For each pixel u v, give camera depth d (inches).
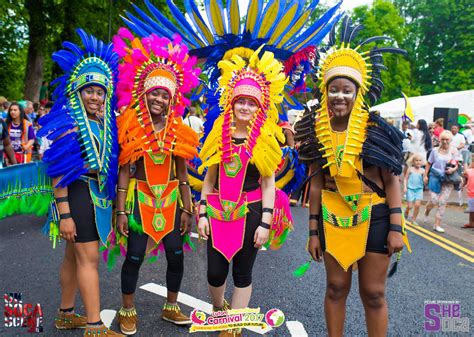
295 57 159.5
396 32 1178.6
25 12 549.3
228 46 152.9
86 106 118.1
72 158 114.5
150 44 128.0
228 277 180.1
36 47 604.4
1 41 701.3
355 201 104.0
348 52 102.7
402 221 103.5
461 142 431.8
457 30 1535.4
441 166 291.0
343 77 101.5
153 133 127.3
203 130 152.9
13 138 297.6
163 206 129.6
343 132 104.0
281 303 154.7
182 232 137.0
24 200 121.4
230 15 158.2
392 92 1206.9
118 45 127.9
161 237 129.5
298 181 155.5
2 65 789.2
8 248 211.6
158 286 168.1
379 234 103.4
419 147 399.2
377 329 104.7
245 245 119.2
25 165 120.3
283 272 189.6
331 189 108.5
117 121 127.5
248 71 121.2
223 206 118.3
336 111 102.6
